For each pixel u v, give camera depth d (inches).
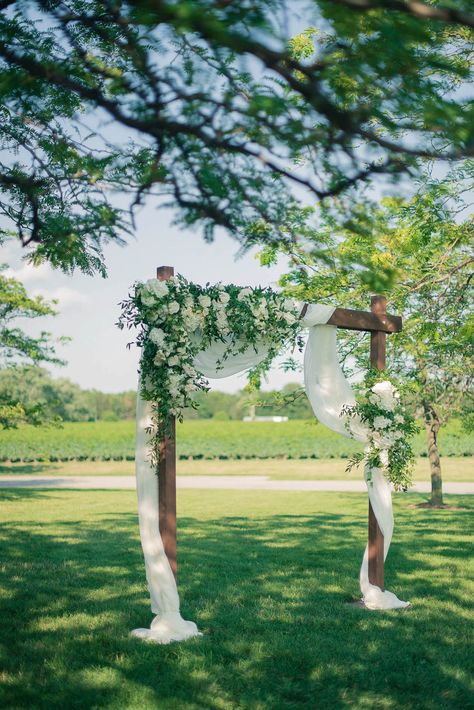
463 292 347.3
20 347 741.9
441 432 1315.2
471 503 713.0
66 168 117.4
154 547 250.7
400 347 481.4
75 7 96.0
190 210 99.3
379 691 199.8
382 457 293.1
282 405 534.3
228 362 271.6
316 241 106.4
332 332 300.5
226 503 717.3
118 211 110.3
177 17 65.5
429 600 303.1
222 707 187.2
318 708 187.0
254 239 103.7
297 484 993.5
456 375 538.0
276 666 219.0
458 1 66.9
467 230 312.2
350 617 275.1
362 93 82.4
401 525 543.2
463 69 78.7
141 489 252.2
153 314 243.6
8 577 342.3
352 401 301.9
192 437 1520.7
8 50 90.2
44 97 106.2
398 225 275.0
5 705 186.7
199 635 248.5
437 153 86.0
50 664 217.9
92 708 185.2
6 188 134.7
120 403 3651.6
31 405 730.8
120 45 88.1
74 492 859.4
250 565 376.2
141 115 92.7
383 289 110.1
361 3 65.6
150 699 191.8
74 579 338.0
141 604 290.8
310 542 457.4
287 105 83.0
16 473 1322.6
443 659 226.5
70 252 127.7
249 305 262.2
